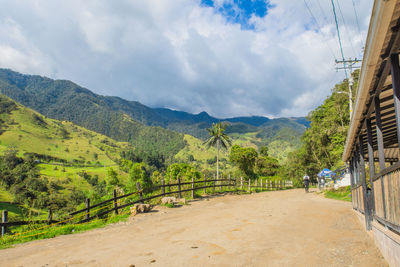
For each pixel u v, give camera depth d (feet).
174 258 16.92
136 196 50.88
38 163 583.99
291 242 20.11
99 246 21.35
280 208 40.45
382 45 10.84
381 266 14.82
